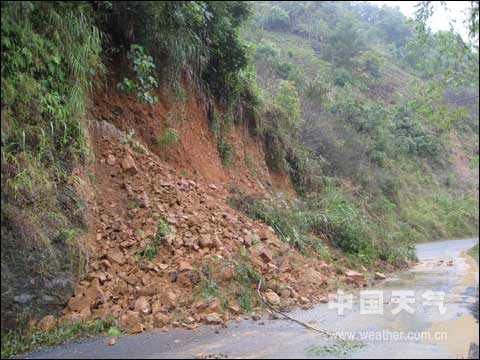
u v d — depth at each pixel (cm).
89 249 618
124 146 835
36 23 603
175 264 646
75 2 647
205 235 723
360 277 870
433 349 438
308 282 758
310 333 505
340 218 1192
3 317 484
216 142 1166
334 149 2091
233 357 418
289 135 1598
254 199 1013
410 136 3938
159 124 972
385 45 6056
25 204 539
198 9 882
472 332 502
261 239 850
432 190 3556
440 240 2533
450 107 1633
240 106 1293
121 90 911
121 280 607
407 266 1168
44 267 534
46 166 595
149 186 802
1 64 537
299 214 1120
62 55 638
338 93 3478
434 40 1241
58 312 535
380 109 3200
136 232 688
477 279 905
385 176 2664
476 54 1191
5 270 496
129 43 888
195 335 496
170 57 958
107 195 740
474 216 3397
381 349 440
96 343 474
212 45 1118
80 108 672
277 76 2547
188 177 975
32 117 584
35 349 466
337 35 4838
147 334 503
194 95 1109
